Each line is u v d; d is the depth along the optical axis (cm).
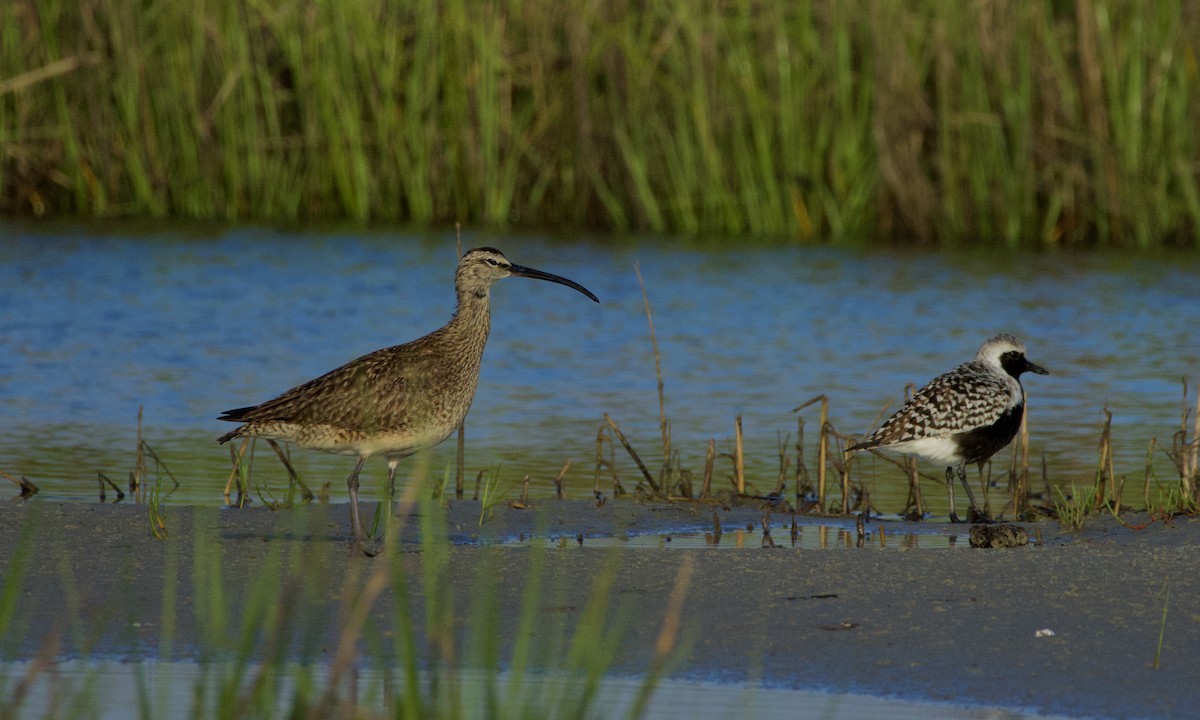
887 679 780
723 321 2006
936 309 2073
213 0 2770
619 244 2572
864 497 1245
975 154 2628
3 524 1067
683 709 741
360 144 2792
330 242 2555
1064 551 1010
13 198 2838
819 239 2667
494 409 1562
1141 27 2544
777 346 1858
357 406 1043
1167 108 2573
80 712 701
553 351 1848
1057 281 2262
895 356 1800
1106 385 1666
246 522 1107
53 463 1316
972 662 801
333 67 2764
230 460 1349
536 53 2756
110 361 1728
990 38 2602
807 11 2653
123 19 2780
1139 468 1344
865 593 916
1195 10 2538
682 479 1266
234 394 1586
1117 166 2589
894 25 2591
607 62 2711
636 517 1170
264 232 2653
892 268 2366
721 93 2705
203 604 805
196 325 1927
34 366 1697
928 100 2667
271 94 2795
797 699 755
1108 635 836
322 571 962
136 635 847
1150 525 1124
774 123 2711
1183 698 748
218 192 2842
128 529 1070
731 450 1402
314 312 2019
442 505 1182
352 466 1349
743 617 874
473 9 2752
